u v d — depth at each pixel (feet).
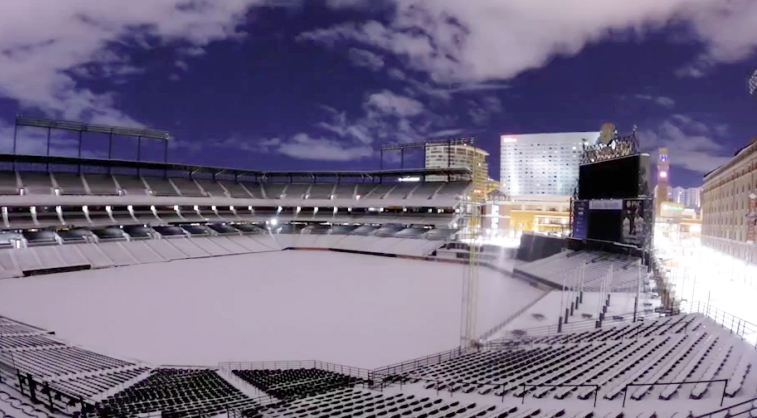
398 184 322.14
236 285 169.78
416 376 73.10
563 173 602.44
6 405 51.93
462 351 94.53
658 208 359.46
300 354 96.27
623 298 131.95
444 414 50.47
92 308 132.36
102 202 243.60
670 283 138.41
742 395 48.03
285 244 292.81
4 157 228.22
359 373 83.97
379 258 254.88
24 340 94.84
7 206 212.84
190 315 125.80
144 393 64.34
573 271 168.25
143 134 276.62
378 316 127.03
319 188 333.42
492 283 184.34
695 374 56.75
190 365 88.63
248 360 92.48
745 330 82.99
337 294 156.04
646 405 46.85
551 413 47.16
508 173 631.15
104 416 50.24
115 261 213.66
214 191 302.25
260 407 56.44
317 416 51.42
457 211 286.66
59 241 214.48
